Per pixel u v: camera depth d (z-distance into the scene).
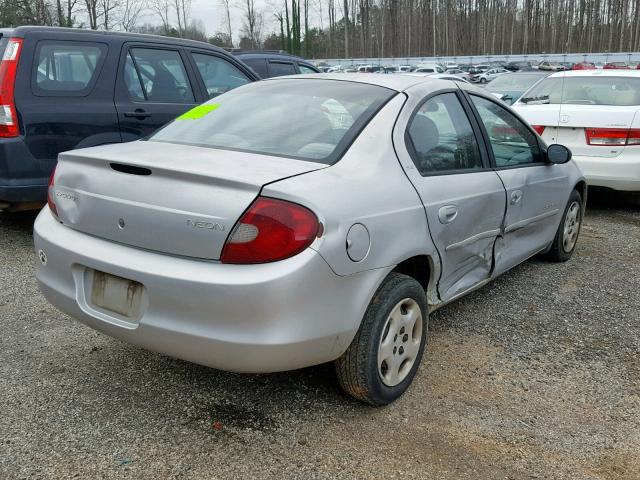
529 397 3.08
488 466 2.54
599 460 2.61
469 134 3.62
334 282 2.47
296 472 2.47
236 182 2.38
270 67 9.76
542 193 4.38
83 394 3.00
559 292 4.57
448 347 3.61
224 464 2.51
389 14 74.75
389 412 2.91
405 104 3.18
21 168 4.97
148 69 5.86
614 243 5.98
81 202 2.76
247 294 2.30
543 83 7.80
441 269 3.18
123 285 2.59
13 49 4.97
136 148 2.95
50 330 3.69
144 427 2.75
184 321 2.41
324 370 3.28
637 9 72.38
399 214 2.79
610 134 6.48
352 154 2.82
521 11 77.44
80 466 2.47
